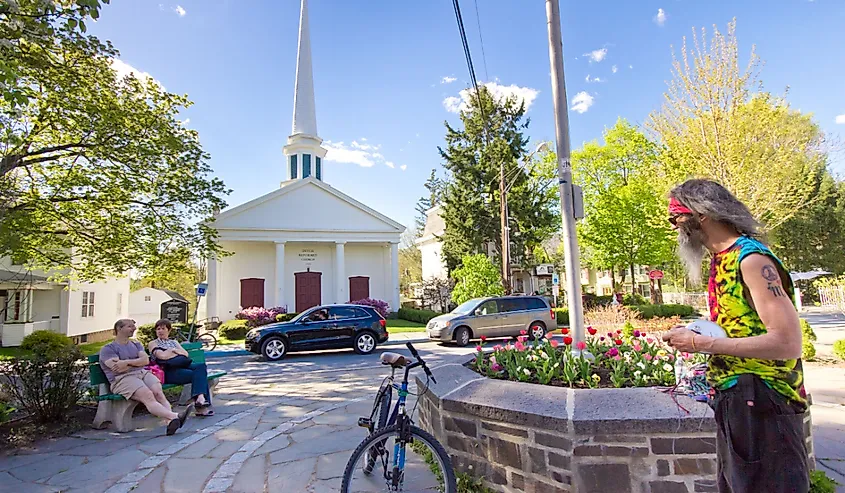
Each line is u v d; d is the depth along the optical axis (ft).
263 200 83.66
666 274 134.41
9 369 21.57
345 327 46.06
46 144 41.04
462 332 50.72
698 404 9.88
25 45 31.55
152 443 17.29
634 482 9.76
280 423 19.72
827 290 58.34
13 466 15.10
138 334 61.82
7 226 36.09
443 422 12.98
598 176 103.45
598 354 15.88
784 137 45.73
